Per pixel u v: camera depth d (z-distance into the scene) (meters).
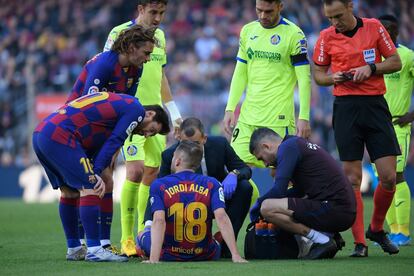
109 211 25.69
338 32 25.80
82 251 24.39
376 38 25.39
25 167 63.44
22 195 63.19
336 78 25.16
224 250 24.34
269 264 22.06
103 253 23.50
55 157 22.92
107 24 82.00
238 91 29.42
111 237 32.69
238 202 24.27
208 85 72.31
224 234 22.58
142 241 23.78
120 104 23.17
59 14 84.06
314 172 23.64
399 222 29.75
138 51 24.02
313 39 71.38
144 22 28.22
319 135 62.78
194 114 64.94
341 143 25.62
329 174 23.62
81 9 84.19
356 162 25.58
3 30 83.44
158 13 28.14
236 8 80.81
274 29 28.80
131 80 24.73
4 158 69.94
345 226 23.66
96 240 23.53
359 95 25.38
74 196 24.25
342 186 23.61
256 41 28.94
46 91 75.44
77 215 24.47
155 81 29.20
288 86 29.05
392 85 30.78
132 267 21.52
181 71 73.75
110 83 24.41
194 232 22.72
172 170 23.88
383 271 20.80
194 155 22.88
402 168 29.86
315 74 26.47
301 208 23.34
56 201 59.38
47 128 23.03
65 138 22.94
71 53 78.56
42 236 33.06
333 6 25.17
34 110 65.12
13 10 84.81
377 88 25.39
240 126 29.45
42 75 75.81
